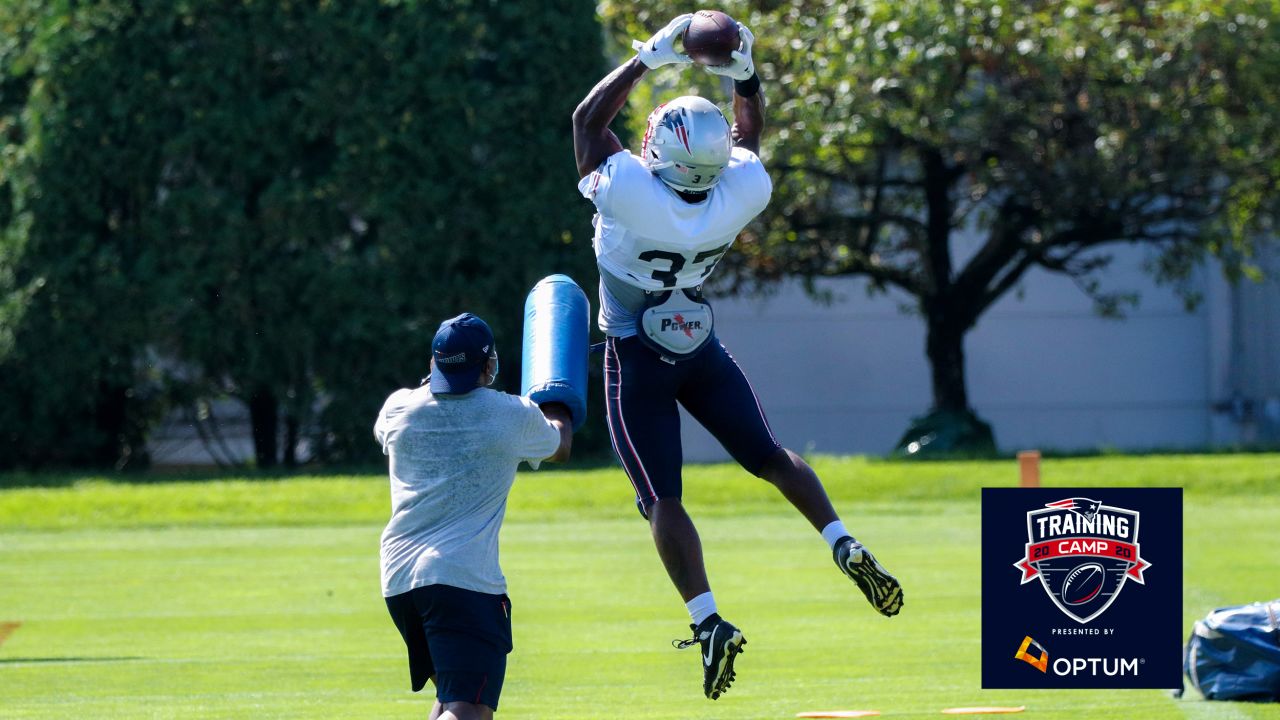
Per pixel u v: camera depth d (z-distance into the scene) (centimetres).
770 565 5112
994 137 8562
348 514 6788
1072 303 12450
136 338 8531
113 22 8538
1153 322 12444
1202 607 3994
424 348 8700
